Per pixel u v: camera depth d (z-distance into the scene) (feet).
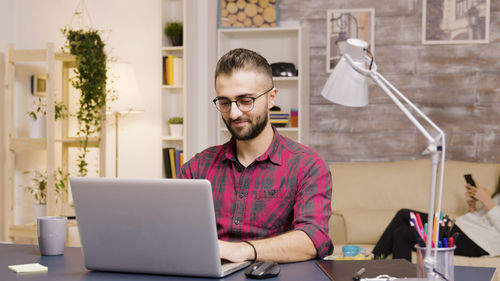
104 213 4.91
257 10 15.75
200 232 4.66
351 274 4.85
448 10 15.21
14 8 13.70
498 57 15.01
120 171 15.71
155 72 15.49
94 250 5.05
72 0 15.44
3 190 13.29
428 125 15.33
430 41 15.28
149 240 4.83
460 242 12.05
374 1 15.53
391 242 12.34
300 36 14.89
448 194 13.66
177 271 4.84
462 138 15.21
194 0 15.12
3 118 13.33
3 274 5.05
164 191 4.67
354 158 15.71
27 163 14.02
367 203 13.96
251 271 4.76
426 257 4.22
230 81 5.78
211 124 15.65
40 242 5.91
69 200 14.94
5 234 13.33
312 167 6.15
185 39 14.53
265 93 5.89
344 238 13.44
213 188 6.45
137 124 15.60
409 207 13.78
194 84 15.17
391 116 15.52
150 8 15.55
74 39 13.89
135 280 4.77
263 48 16.02
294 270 5.14
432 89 15.33
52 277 4.91
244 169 6.31
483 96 15.10
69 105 15.12
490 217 12.34
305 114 15.44
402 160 15.42
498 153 15.03
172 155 14.96
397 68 15.48
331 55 15.74
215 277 4.77
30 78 14.05
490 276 4.96
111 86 14.35
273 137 6.37
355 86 5.05
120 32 15.70
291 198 6.14
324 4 15.76
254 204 6.19
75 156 15.42
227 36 16.05
